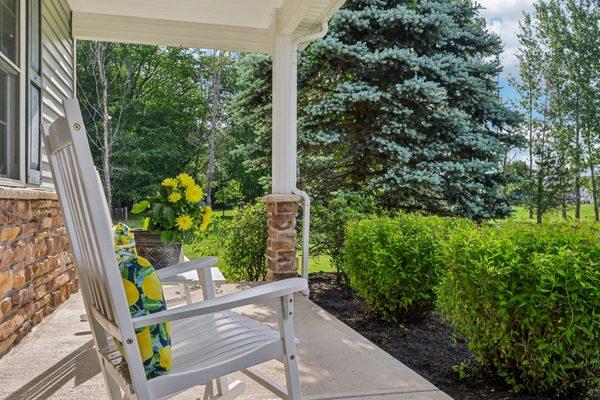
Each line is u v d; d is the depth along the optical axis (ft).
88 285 5.29
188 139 73.41
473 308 8.38
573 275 7.23
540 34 52.80
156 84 73.56
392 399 7.16
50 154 5.22
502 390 8.22
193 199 10.96
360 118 25.62
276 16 16.69
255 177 69.92
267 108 26.63
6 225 9.15
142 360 4.37
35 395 7.29
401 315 12.59
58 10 15.70
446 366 9.39
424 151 24.57
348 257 13.58
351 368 8.53
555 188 46.60
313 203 25.59
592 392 8.09
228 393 6.73
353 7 26.27
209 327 5.81
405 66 24.34
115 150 68.08
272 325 11.50
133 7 17.34
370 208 21.40
